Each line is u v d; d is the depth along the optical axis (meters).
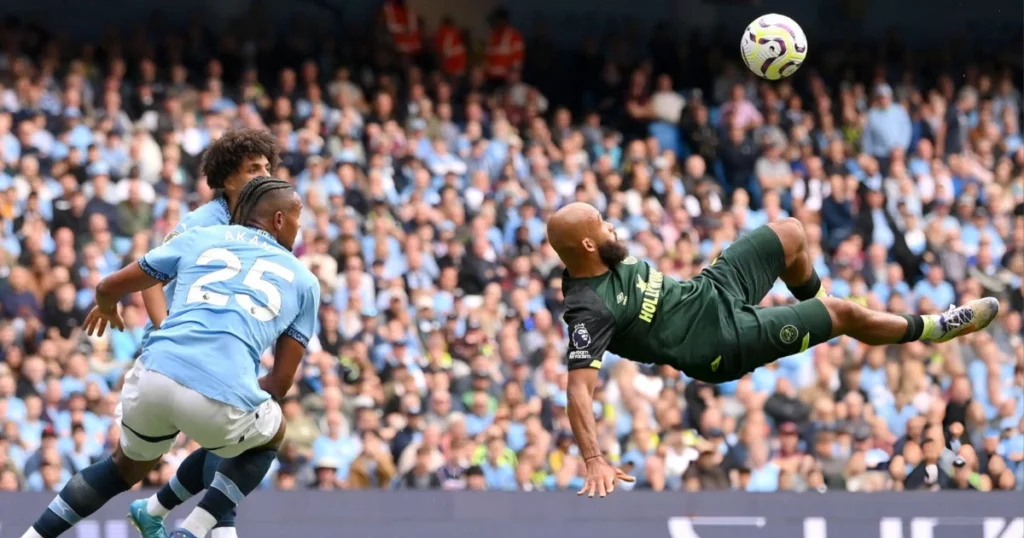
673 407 21.33
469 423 20.94
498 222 24.91
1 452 18.83
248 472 9.25
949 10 33.78
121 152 23.73
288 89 26.80
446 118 27.25
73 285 21.34
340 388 20.64
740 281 10.00
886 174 28.44
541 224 25.12
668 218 26.17
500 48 30.22
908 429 22.50
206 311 8.93
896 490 19.59
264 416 9.09
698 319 9.67
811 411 22.09
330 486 19.50
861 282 25.72
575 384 9.36
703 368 9.72
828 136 29.59
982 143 29.72
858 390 22.67
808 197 27.72
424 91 28.27
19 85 24.73
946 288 26.16
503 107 29.28
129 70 26.73
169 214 23.05
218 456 9.63
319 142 25.47
